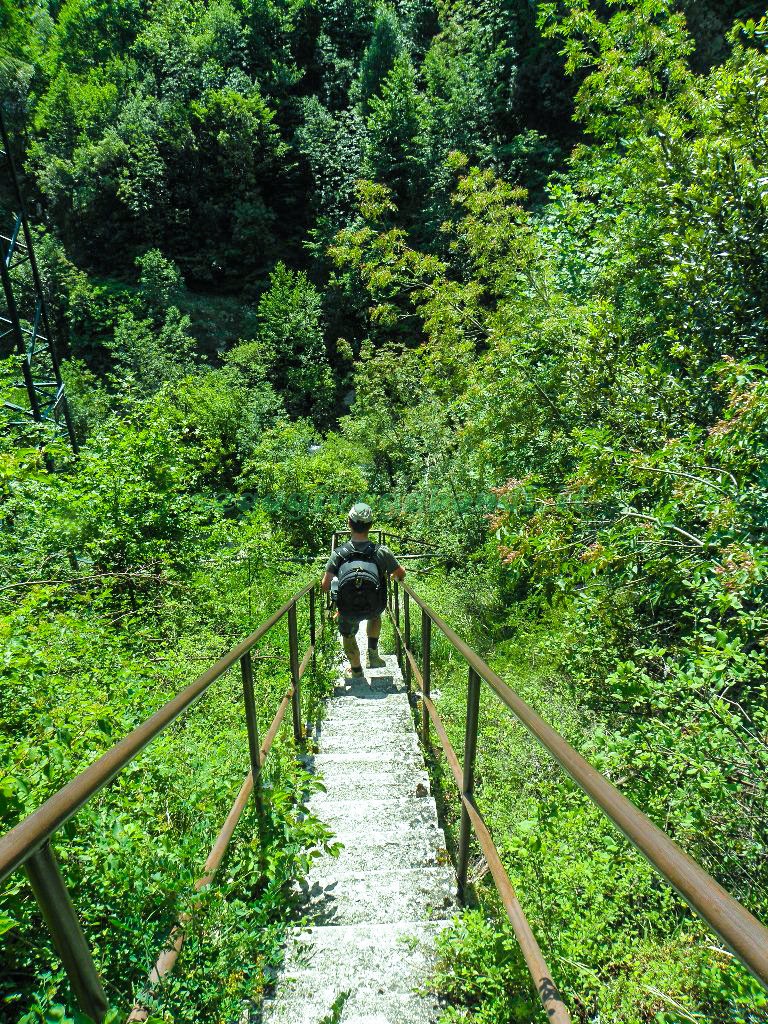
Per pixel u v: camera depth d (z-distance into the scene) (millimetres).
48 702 2811
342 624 5977
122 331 33594
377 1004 2096
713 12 20922
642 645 4523
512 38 35594
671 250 5234
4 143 9664
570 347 6582
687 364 5074
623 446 4996
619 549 4191
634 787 3162
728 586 3111
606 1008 2084
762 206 4582
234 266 49938
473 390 9227
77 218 48469
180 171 49656
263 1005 2080
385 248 13539
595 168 8047
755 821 2797
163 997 1576
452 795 3867
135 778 2455
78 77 53750
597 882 2551
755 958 597
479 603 8594
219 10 56094
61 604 5438
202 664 5070
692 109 6098
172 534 7250
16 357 7016
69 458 6551
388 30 50469
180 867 1836
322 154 49938
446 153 36469
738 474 3611
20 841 906
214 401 23281
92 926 1828
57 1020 1104
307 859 2598
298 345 40156
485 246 12414
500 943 2131
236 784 2887
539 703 4871
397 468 20672
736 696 3660
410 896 2697
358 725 4953
